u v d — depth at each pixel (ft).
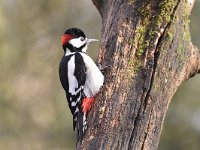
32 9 95.30
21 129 91.15
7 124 90.79
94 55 87.04
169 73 39.09
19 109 92.02
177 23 39.50
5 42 91.86
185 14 40.22
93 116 39.01
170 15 39.50
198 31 81.41
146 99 38.19
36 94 93.09
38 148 90.07
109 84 39.42
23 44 93.91
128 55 39.52
